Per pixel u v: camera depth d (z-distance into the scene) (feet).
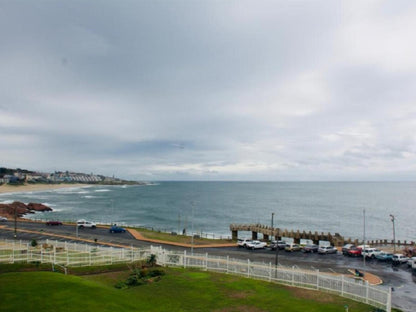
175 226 411.75
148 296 91.35
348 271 150.71
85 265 120.06
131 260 133.28
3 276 89.51
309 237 240.53
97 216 483.92
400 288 123.85
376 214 557.33
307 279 111.65
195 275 118.32
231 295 96.27
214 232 374.02
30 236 218.18
